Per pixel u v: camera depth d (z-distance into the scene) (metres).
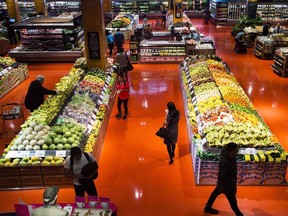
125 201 6.48
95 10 11.58
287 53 13.89
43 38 16.92
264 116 10.27
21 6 31.59
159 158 7.98
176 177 7.22
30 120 7.94
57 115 8.21
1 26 22.55
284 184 6.82
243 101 9.06
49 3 31.53
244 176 6.77
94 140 7.58
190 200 6.48
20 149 6.96
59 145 6.93
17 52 16.47
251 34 20.17
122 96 9.79
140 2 32.62
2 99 11.98
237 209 5.75
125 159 7.95
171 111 7.34
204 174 6.78
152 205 6.36
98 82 10.77
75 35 17.20
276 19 28.56
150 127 9.58
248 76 14.23
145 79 13.87
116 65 13.09
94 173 5.70
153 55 16.05
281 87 12.87
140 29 17.92
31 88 9.27
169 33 17.83
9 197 6.62
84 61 13.17
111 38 17.33
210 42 16.88
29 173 6.71
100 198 5.08
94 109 8.91
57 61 16.75
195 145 7.08
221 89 9.53
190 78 11.22
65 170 5.69
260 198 6.47
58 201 6.47
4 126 9.31
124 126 9.66
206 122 7.71
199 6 33.28
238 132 7.12
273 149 6.82
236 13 28.11
